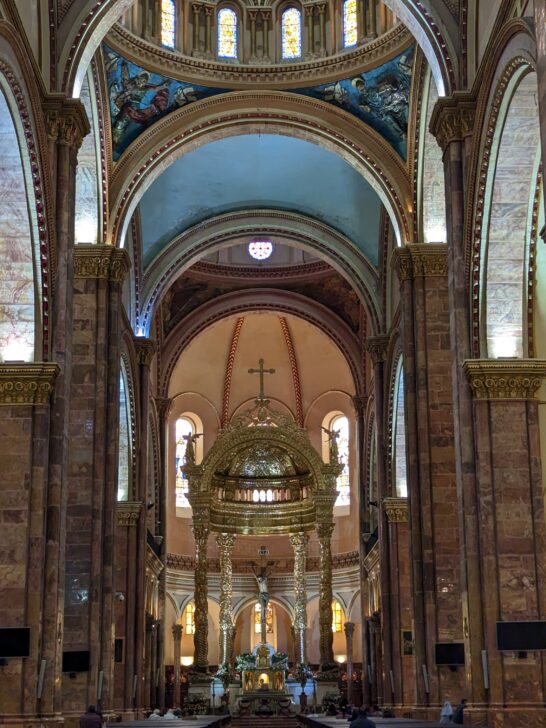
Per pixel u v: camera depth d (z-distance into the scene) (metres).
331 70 29.77
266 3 30.83
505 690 18.58
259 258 44.97
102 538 25.67
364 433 43.91
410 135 28.48
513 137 19.02
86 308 27.02
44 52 20.17
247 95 30.14
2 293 19.33
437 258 27.45
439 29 21.47
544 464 22.02
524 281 20.27
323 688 44.81
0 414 18.95
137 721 28.45
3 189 18.89
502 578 19.12
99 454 25.95
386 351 35.94
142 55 28.50
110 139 28.39
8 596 18.23
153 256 36.94
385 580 34.12
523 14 17.09
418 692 25.06
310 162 35.78
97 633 24.62
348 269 37.44
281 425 48.00
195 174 36.06
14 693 17.81
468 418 19.95
